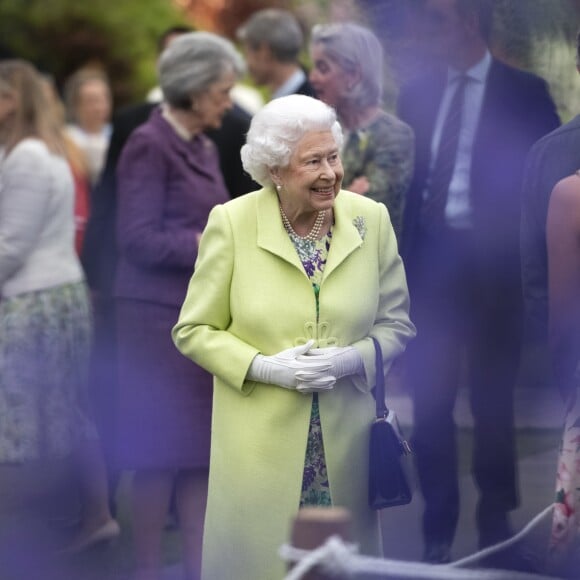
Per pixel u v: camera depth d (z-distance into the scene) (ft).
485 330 50.70
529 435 71.20
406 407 72.84
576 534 35.88
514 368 51.26
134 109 58.08
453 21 49.06
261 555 37.37
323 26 48.24
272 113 36.65
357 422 37.73
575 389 35.88
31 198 51.96
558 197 35.88
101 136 80.94
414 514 57.82
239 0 132.57
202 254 38.34
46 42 131.13
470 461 64.59
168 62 48.98
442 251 50.26
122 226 48.49
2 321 52.54
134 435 48.49
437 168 50.11
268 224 37.52
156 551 48.55
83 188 64.18
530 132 49.52
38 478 60.70
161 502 48.49
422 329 50.80
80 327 53.72
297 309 37.04
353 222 38.17
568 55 50.52
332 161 36.73
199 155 49.83
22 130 52.60
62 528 56.18
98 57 131.95
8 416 52.49
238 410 37.91
